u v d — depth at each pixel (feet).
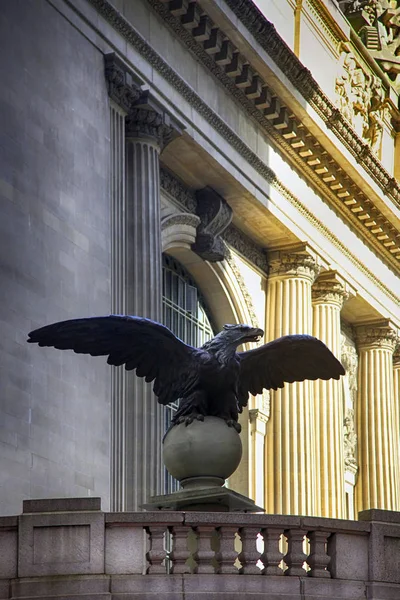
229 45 131.03
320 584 66.54
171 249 135.74
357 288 163.32
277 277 151.12
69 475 100.68
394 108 177.06
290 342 75.31
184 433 69.97
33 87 104.83
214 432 69.77
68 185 107.04
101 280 109.29
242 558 66.08
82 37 112.16
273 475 145.59
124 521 65.62
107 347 73.56
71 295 104.94
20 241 100.32
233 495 69.00
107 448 105.70
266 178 142.10
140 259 116.88
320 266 153.79
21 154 102.12
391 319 172.14
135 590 64.69
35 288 100.94
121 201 115.14
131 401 111.34
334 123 147.02
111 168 114.52
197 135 128.36
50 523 65.41
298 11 151.64
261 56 133.18
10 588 64.69
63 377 101.96
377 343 171.63
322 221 154.61
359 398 170.71
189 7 124.98
